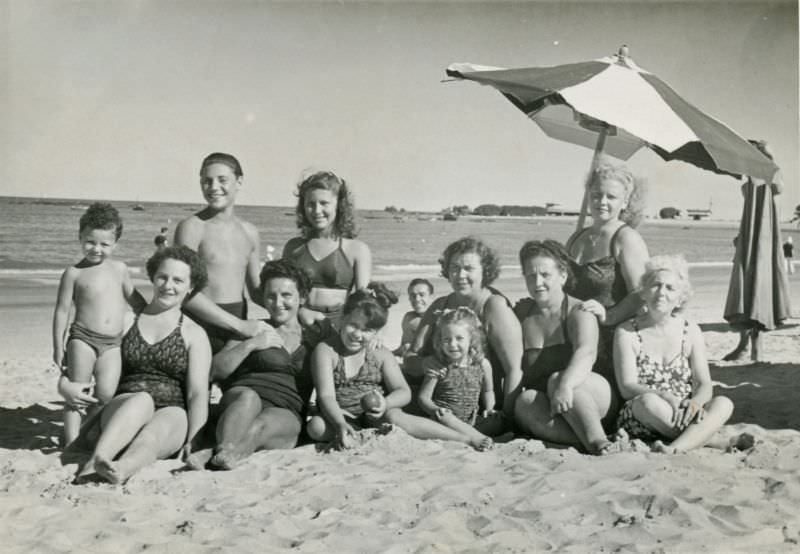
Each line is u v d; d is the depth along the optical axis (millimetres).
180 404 4281
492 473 3926
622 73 5023
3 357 8500
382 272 24969
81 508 3445
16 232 26531
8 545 3057
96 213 4484
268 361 4441
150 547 3018
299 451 4301
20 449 4461
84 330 4402
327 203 4891
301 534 3213
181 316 4324
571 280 4812
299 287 4656
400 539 3119
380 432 4379
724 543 3064
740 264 7352
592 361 4453
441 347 4551
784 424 4949
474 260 4738
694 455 4082
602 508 3420
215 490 3711
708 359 7637
